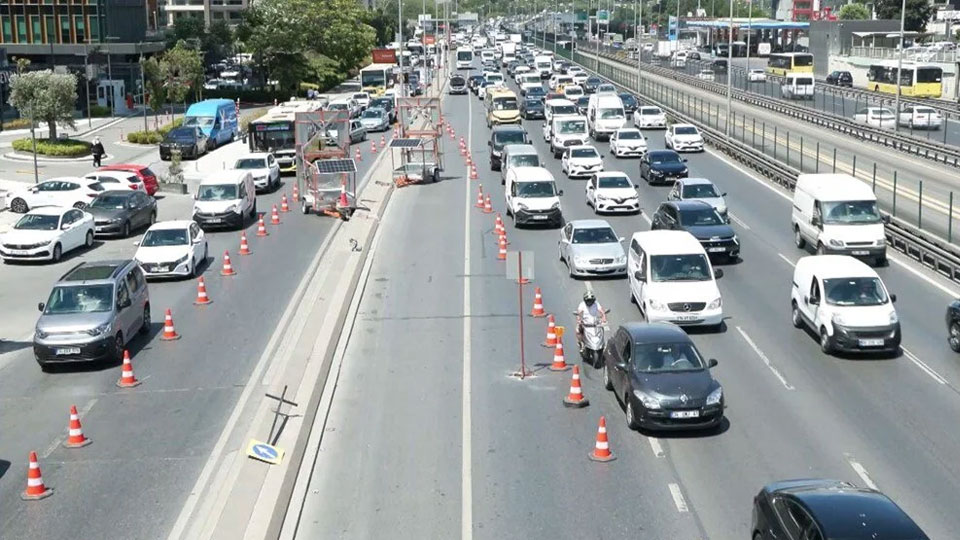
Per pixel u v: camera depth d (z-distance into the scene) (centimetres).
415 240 6625
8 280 5800
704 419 3275
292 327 4656
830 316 4128
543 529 2675
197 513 2800
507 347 4328
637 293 4800
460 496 2891
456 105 15950
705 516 2736
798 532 2197
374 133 13250
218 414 3575
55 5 15550
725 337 4431
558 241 6456
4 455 3256
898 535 2094
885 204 7094
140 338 4569
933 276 5541
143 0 16362
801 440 3275
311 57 17962
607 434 3316
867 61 17650
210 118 11400
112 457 3209
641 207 7512
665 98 14838
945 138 9362
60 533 2702
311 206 7612
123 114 14838
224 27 19188
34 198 7750
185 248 5697
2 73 13388
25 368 4200
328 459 3183
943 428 3375
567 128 10244
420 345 4378
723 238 5697
